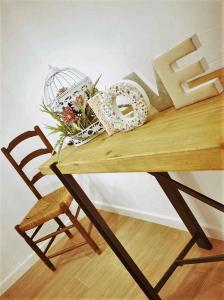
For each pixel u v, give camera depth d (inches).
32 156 89.4
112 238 53.7
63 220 105.0
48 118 99.8
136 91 36.5
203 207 60.7
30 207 98.6
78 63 70.3
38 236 99.8
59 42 72.4
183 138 26.7
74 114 47.3
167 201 71.4
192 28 42.8
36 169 99.3
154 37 48.8
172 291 58.0
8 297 86.3
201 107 31.4
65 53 73.0
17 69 91.0
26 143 97.0
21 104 95.3
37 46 82.4
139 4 47.6
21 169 87.8
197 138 25.0
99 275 74.6
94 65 65.7
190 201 62.8
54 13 68.1
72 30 65.6
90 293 70.1
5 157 93.7
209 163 23.2
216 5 38.7
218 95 31.6
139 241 77.7
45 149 88.6
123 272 71.4
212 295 53.0
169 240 72.2
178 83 33.2
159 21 46.4
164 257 67.9
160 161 27.3
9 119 94.0
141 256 72.0
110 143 39.9
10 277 92.4
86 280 75.4
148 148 29.3
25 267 95.4
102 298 66.5
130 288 65.3
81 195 53.4
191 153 23.9
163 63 32.9
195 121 28.8
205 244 61.7
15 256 94.6
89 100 42.8
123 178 81.4
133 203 85.8
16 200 96.0
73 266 83.8
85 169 39.9
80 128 48.5
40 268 92.8
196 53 43.8
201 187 57.5
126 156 30.9
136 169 30.9
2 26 86.4
